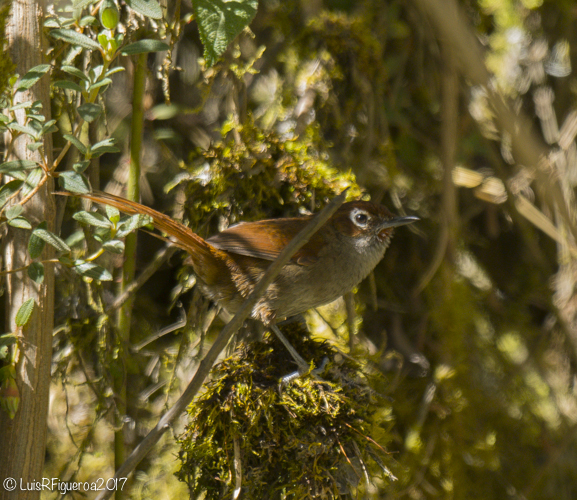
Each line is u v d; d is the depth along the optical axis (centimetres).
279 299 623
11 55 520
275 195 700
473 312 897
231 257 634
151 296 855
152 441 452
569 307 912
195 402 564
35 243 450
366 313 866
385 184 806
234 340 696
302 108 750
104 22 446
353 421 555
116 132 852
